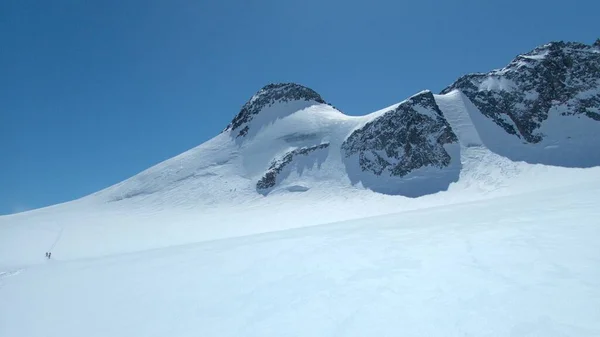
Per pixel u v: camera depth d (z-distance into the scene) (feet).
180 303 19.53
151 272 29.12
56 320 19.77
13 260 79.66
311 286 19.20
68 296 24.77
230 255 31.81
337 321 14.25
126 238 102.58
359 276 19.74
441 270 18.61
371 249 26.17
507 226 27.14
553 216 28.35
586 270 15.56
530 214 31.35
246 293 19.67
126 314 18.99
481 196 110.73
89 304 22.04
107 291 24.61
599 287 13.71
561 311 12.28
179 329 15.89
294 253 28.58
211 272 25.77
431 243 25.30
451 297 14.88
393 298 15.72
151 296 21.70
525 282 15.20
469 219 34.86
